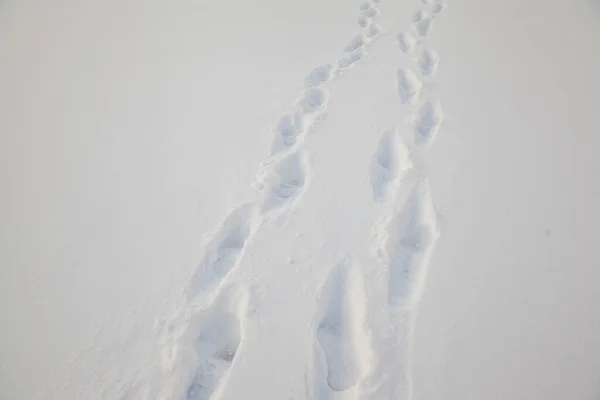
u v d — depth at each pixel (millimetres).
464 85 2762
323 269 1684
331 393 1355
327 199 1999
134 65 3273
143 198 2068
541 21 3500
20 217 1981
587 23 3371
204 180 2158
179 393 1352
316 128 2471
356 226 1855
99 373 1399
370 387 1313
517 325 1441
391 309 1523
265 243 1799
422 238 1846
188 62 3277
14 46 3645
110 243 1844
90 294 1640
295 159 2299
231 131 2512
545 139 2252
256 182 2119
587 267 1609
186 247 1810
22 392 1356
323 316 1573
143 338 1486
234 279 1653
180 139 2467
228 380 1359
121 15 4137
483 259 1662
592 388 1269
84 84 3051
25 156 2371
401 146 2309
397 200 1955
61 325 1537
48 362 1433
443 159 2174
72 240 1864
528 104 2537
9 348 1472
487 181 2018
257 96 2824
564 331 1417
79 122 2650
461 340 1411
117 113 2723
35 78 3150
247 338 1465
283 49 3389
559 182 1981
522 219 1813
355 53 3270
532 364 1336
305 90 2846
